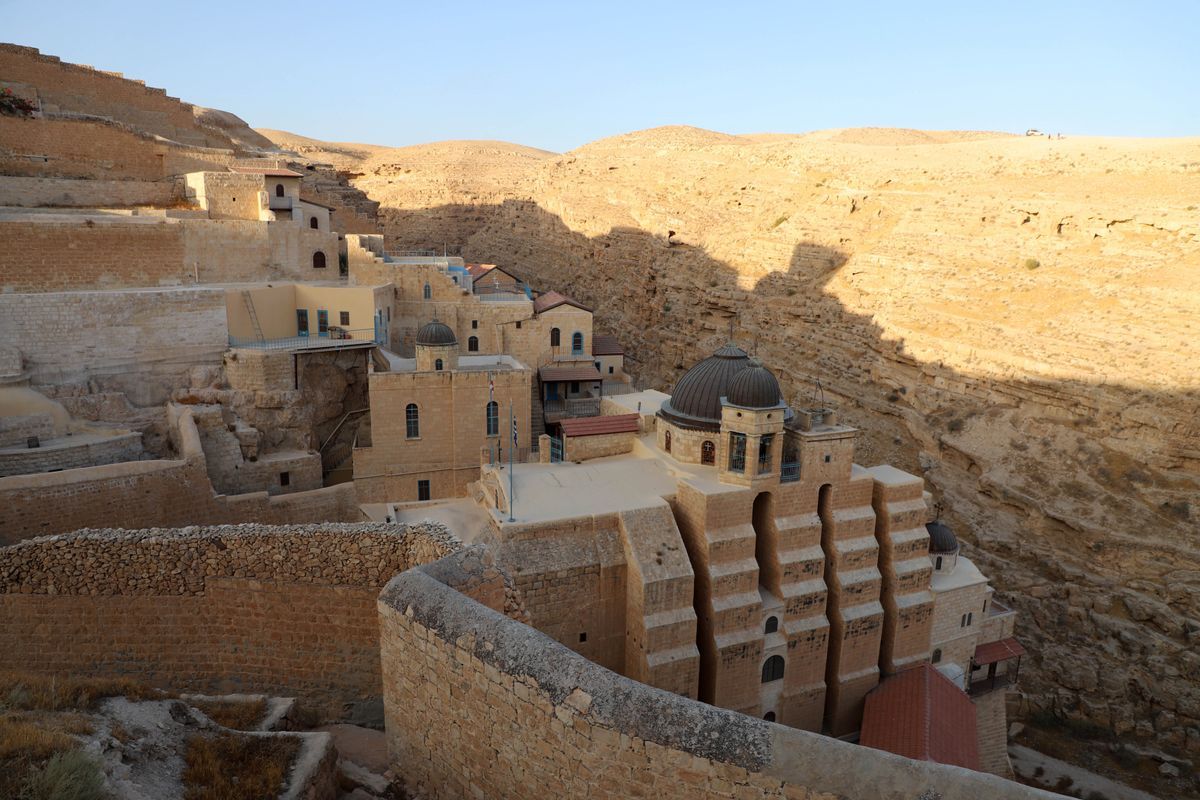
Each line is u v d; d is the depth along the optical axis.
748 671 31.91
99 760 10.96
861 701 35.31
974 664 38.19
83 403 35.88
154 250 43.16
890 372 56.59
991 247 58.03
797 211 75.75
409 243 122.50
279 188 50.72
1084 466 44.28
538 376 56.16
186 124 62.59
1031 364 48.34
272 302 44.41
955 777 9.16
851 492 34.84
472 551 15.33
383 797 13.52
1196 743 37.09
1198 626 37.78
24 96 51.25
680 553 30.62
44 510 28.16
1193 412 40.94
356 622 17.78
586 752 10.56
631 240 87.44
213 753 12.49
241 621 18.00
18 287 38.91
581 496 32.91
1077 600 41.59
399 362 46.38
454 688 12.43
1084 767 37.88
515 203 117.12
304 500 36.25
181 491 32.09
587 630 30.59
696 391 36.16
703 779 9.84
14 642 18.00
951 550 38.03
